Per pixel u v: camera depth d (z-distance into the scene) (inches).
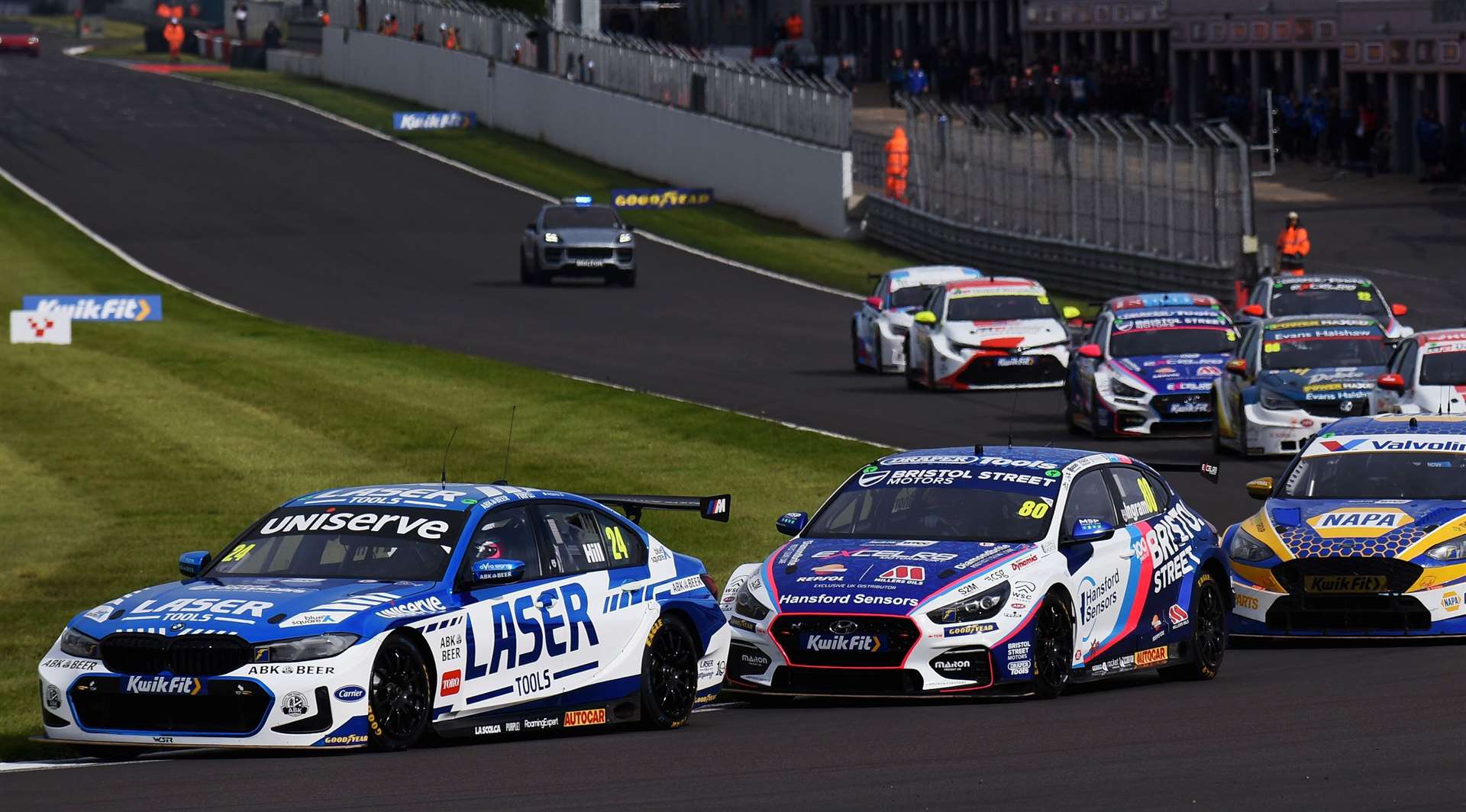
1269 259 6560.0
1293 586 2249.0
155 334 5634.8
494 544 1653.5
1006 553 1856.5
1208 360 4025.6
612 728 1750.7
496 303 6673.2
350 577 1608.0
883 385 4822.8
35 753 1632.6
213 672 1485.0
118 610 1553.9
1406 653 2139.5
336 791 1359.5
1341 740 1518.2
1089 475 1985.7
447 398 4471.0
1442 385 3262.8
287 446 3841.0
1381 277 6318.9
